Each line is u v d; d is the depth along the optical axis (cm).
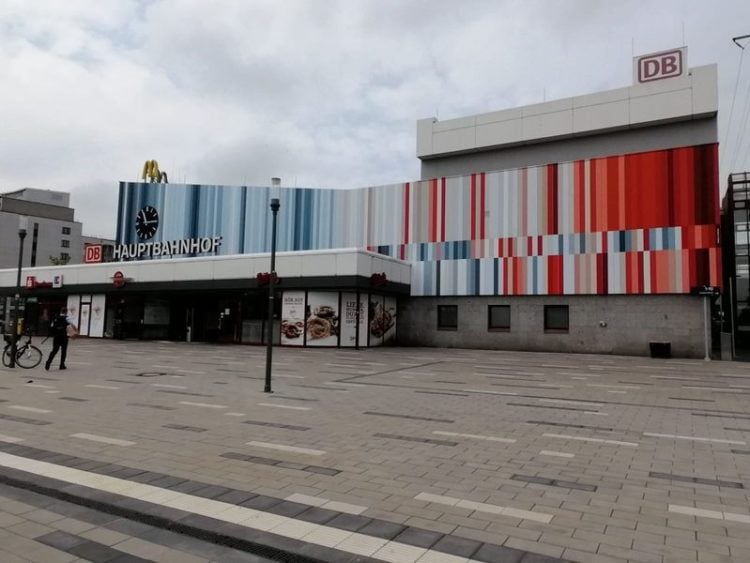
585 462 686
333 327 2828
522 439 816
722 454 734
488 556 405
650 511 507
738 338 3722
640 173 2659
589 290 2728
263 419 955
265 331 3047
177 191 3944
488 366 1998
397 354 2525
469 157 3641
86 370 1728
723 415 1037
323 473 623
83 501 527
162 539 446
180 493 545
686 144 3033
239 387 1368
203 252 3819
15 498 543
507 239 2962
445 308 3142
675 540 439
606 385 1477
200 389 1326
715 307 3366
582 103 3262
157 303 3562
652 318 2581
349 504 519
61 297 3862
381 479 602
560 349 2777
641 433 870
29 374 1606
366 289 2855
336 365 1967
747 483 602
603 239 2722
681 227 2550
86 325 3706
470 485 583
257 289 3005
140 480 588
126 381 1466
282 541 429
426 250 3175
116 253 4084
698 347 2478
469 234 3064
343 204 3447
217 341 3266
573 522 477
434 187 3188
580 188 2798
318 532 448
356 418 973
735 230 3750
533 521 479
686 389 1402
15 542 434
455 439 811
